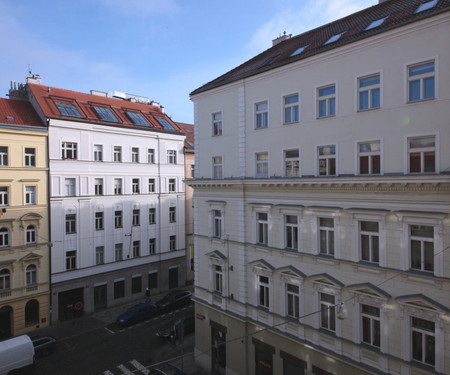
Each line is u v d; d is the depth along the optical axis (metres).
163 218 35.91
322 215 15.34
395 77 13.12
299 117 16.30
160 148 35.72
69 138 29.41
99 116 32.06
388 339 13.29
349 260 14.41
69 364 21.89
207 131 21.36
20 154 26.84
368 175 13.84
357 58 14.18
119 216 32.62
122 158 32.84
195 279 22.30
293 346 16.66
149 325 27.89
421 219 12.37
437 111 12.11
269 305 17.67
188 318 26.33
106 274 31.64
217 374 20.66
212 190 20.77
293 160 16.70
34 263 27.47
